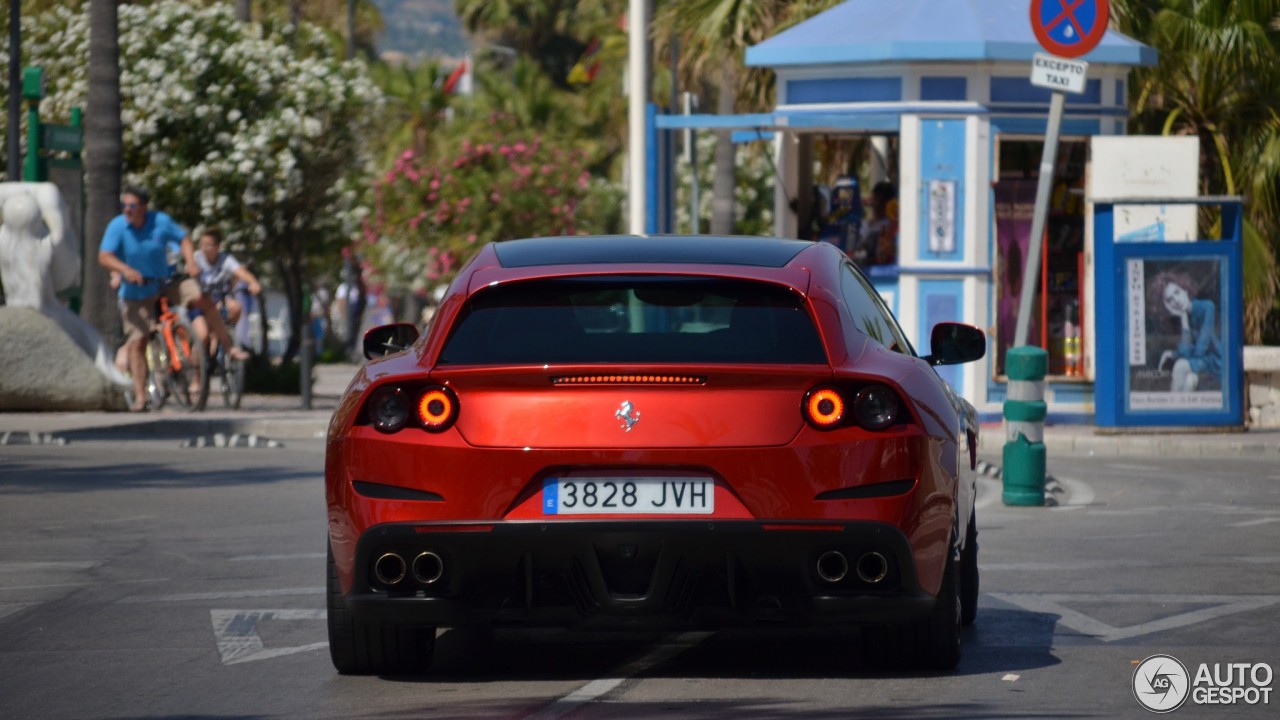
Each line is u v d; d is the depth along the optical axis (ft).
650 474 42.98
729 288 46.37
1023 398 89.15
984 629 54.24
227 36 190.80
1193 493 95.61
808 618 43.75
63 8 206.08
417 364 45.09
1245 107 170.19
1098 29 99.50
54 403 136.98
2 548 72.95
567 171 238.07
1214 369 130.72
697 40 195.83
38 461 108.58
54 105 194.59
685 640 52.95
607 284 46.60
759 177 305.32
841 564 43.68
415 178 234.99
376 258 271.69
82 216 154.40
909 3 137.90
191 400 141.38
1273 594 60.49
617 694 44.88
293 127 183.62
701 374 43.14
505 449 43.14
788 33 141.28
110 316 154.71
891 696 44.34
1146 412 129.90
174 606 59.36
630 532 42.68
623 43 411.95
